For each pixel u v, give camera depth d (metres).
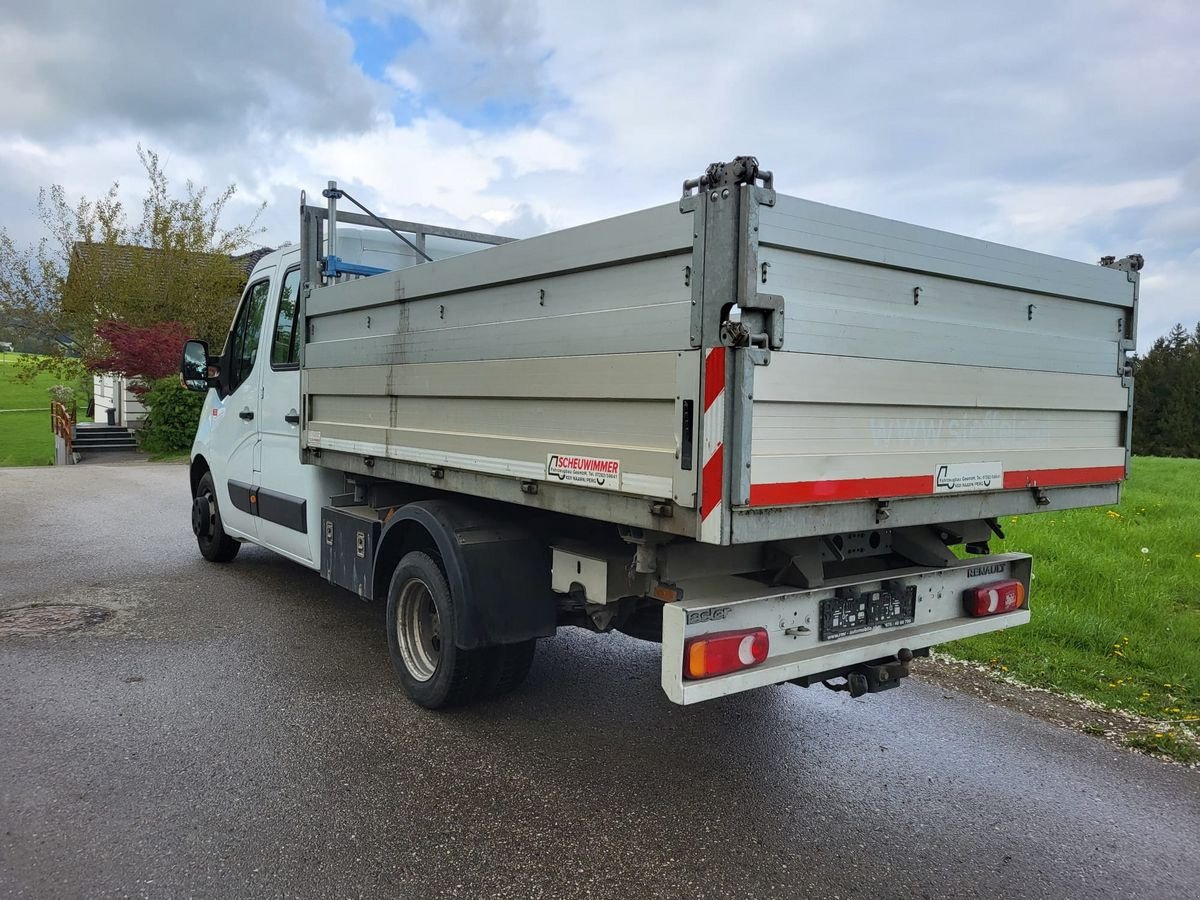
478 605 3.98
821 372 2.92
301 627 5.90
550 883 2.95
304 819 3.33
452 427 4.05
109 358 21.52
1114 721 4.62
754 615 3.24
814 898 2.91
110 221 23.92
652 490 2.92
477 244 6.32
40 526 10.09
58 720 4.23
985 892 2.98
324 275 5.47
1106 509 10.58
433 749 4.02
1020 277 3.68
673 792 3.66
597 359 3.15
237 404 6.92
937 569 3.96
